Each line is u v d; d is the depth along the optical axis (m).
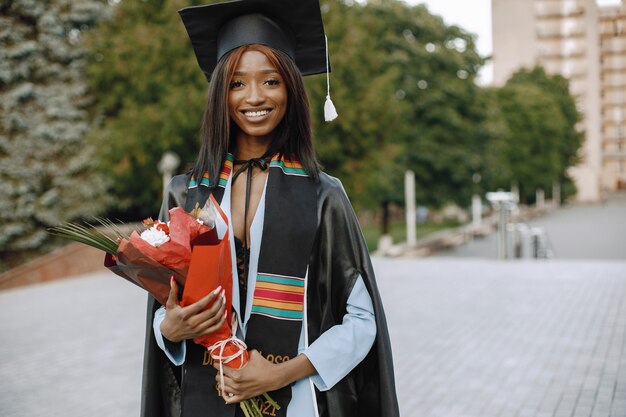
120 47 15.87
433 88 25.78
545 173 49.41
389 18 26.11
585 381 5.80
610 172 91.56
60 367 6.76
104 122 17.25
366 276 1.89
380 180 22.81
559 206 62.84
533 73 58.12
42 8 17.05
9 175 16.59
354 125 17.00
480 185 27.17
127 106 16.61
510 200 15.58
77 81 17.36
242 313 1.82
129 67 15.95
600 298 9.84
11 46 16.84
